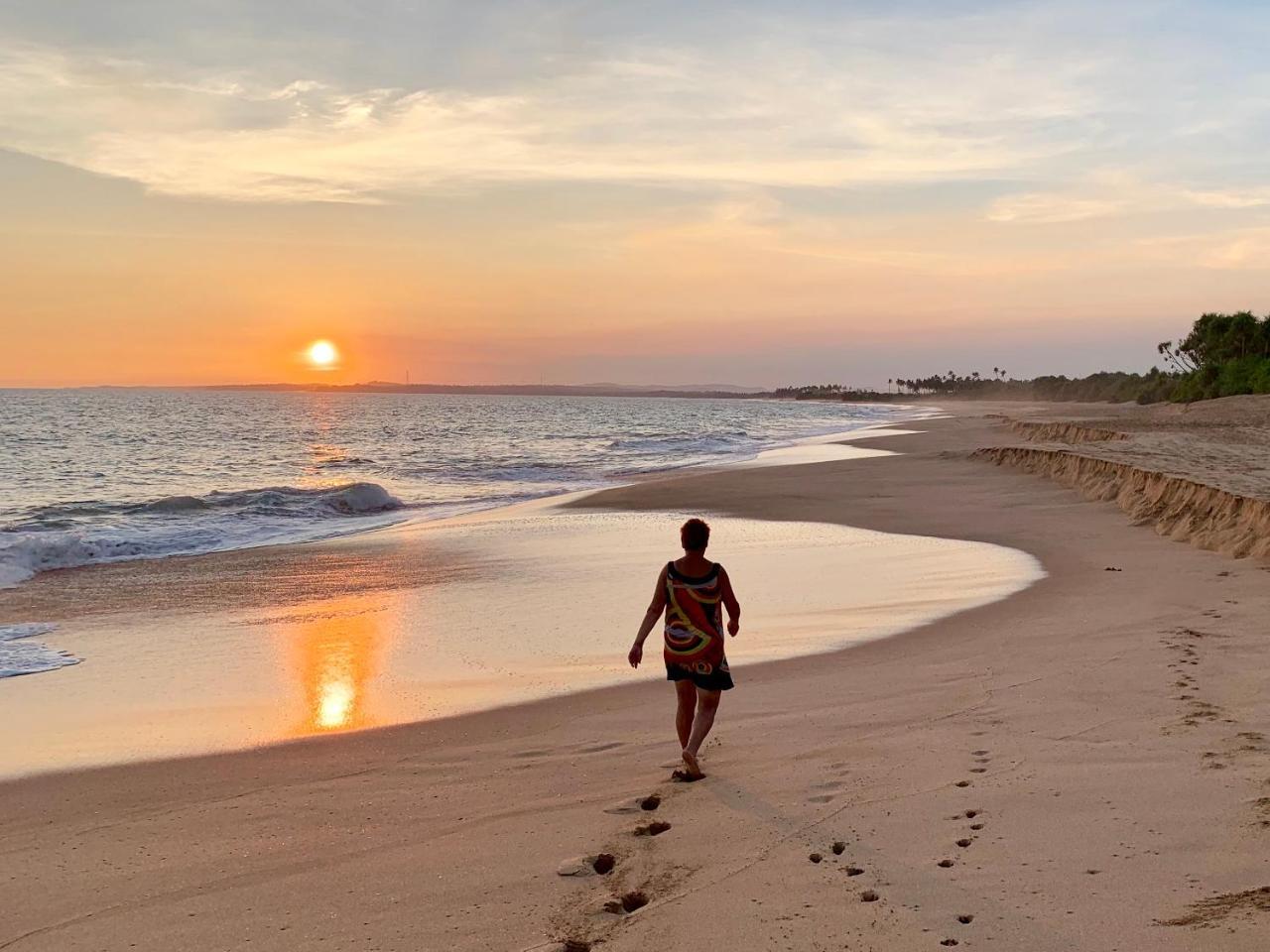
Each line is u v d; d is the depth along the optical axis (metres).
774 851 4.61
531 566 15.27
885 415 133.38
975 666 8.14
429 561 15.89
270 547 17.75
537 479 34.22
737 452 48.44
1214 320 91.94
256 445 57.03
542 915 4.11
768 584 13.21
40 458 44.56
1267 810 4.53
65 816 5.59
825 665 8.68
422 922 4.09
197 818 5.49
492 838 5.02
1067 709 6.59
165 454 48.41
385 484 32.44
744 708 7.36
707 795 5.47
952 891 4.04
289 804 5.68
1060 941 3.53
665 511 22.80
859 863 4.39
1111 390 161.88
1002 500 22.83
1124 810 4.71
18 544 15.69
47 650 10.16
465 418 112.62
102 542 17.09
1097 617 9.78
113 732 7.32
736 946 3.71
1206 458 23.50
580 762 6.29
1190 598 10.24
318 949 3.88
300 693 8.37
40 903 4.42
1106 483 21.52
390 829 5.21
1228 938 3.42
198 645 10.31
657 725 7.07
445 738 6.97
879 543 16.97
